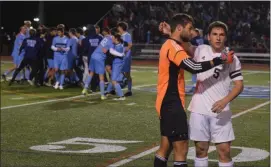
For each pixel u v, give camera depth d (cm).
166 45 501
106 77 1634
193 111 523
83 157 711
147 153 737
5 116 1070
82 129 930
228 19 3741
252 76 2359
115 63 1350
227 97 498
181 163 502
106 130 921
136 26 3747
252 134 883
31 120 1023
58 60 1622
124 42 1398
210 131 519
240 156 714
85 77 1642
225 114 513
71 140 830
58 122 1002
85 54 1606
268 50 3303
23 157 708
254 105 1297
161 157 517
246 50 3362
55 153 734
